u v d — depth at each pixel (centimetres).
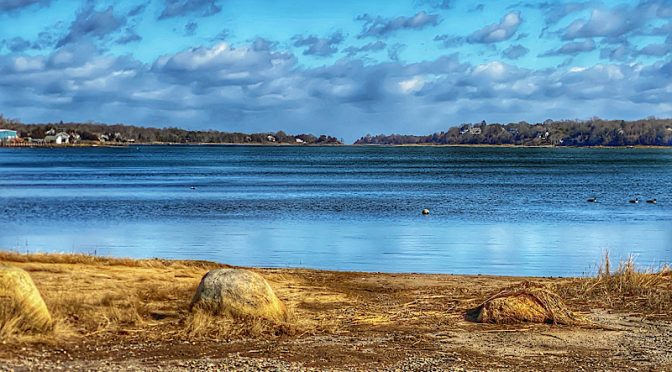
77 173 8581
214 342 1051
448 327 1189
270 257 2422
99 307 1212
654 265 2275
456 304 1390
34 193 5397
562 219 3691
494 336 1131
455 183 6769
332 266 2238
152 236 2972
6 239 2861
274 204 4497
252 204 4500
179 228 3256
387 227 3306
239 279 1166
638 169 10050
